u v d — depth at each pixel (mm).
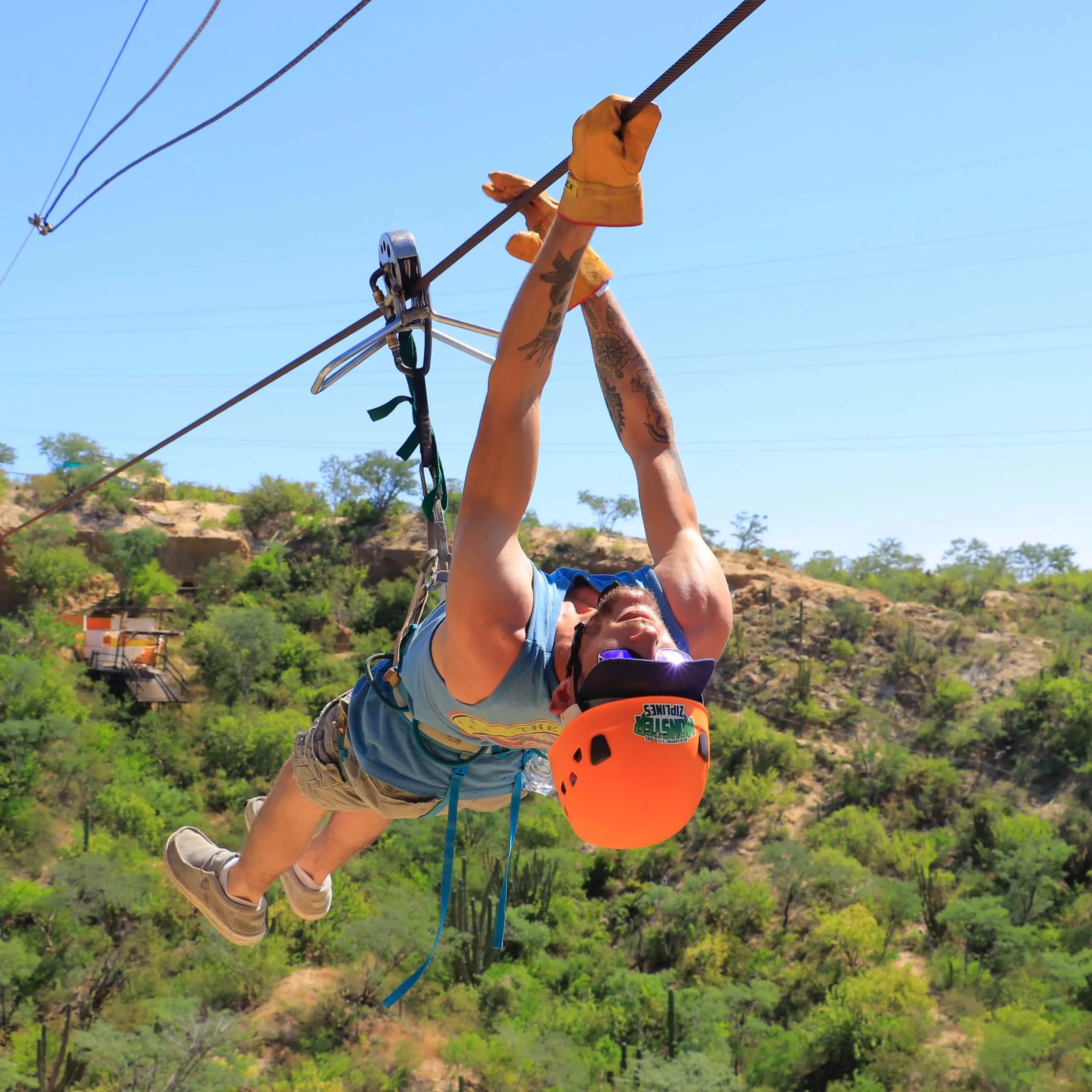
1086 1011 37250
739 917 45562
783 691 65000
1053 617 72375
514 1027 37156
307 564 82062
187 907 41188
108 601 73562
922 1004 37875
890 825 53312
